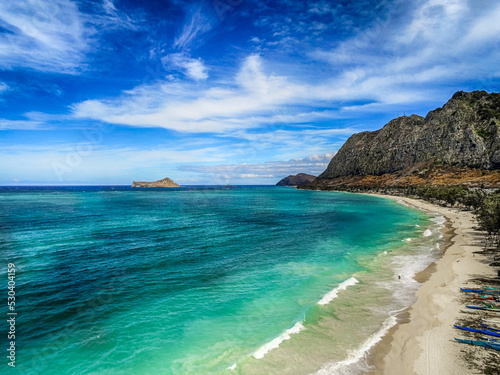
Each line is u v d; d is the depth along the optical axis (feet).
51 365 42.45
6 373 40.47
